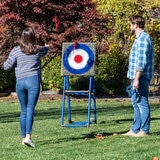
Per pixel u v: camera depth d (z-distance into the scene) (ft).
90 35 83.82
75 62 45.93
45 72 93.15
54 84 92.94
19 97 34.01
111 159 29.09
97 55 87.20
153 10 97.86
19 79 33.63
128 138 36.76
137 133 38.14
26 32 33.35
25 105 34.17
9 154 31.14
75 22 84.89
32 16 83.20
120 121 48.88
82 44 46.01
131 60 37.29
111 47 92.99
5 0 80.38
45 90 93.61
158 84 90.38
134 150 31.78
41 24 82.58
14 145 34.45
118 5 96.17
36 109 63.98
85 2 84.53
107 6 96.78
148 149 32.14
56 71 92.58
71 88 90.48
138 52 36.47
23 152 31.68
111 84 92.38
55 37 79.77
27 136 33.45
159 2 97.50
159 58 97.81
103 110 62.23
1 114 58.34
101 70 92.38
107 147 32.99
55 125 45.91
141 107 37.63
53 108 65.31
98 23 84.64
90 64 45.88
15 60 33.78
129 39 94.89
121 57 93.61
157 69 97.86
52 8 81.97
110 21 95.14
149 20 97.40
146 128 37.86
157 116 53.93
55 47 80.02
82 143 34.71
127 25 94.53
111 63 92.58
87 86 89.92
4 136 39.09
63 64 45.91
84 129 42.75
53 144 34.55
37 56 33.68
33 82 33.40
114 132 40.42
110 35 88.99
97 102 75.31
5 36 81.66
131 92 37.99
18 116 55.93
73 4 83.05
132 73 37.24
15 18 79.10
